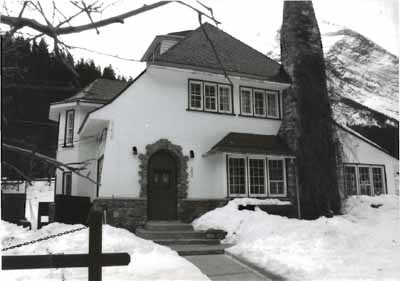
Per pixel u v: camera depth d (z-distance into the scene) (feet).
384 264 22.85
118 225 36.96
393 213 41.83
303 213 41.70
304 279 21.12
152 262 23.99
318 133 44.27
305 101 44.88
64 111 55.21
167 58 41.91
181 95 42.63
